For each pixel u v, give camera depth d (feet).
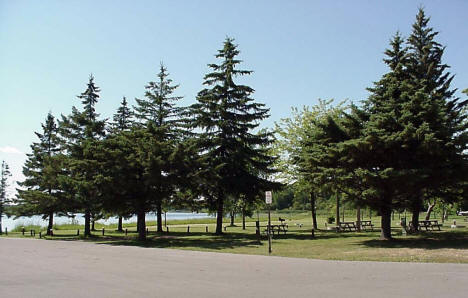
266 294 28.73
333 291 29.32
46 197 112.27
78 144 116.78
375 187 66.23
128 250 64.59
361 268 40.27
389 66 76.54
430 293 27.96
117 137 97.14
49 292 29.91
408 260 45.55
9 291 30.32
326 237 87.04
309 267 41.88
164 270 41.14
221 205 108.37
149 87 119.75
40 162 140.46
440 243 64.95
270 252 57.57
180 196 96.22
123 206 95.20
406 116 63.52
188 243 80.79
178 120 116.47
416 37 100.42
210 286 32.04
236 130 108.37
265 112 110.32
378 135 64.44
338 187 74.95
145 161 83.20
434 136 62.23
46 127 145.07
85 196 102.47
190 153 91.66
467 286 30.12
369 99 74.90
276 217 248.32
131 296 28.45
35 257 54.70
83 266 44.75
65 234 126.62
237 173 105.70
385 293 28.27
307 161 75.10
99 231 142.10
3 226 214.07
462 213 250.98
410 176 62.08
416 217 95.55
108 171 89.10
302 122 131.34
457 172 66.03
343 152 69.31
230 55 110.22
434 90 96.12
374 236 85.05
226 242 80.28
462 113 94.58
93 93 130.62
